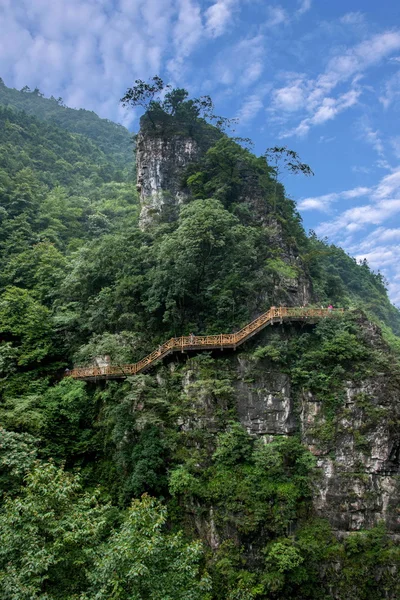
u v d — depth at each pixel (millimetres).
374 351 37469
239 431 34000
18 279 56156
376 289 106438
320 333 38188
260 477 32531
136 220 73125
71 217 81812
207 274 44906
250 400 35875
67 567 19531
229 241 43875
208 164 61312
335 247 104625
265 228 53469
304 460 33562
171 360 38875
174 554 20625
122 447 35156
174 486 31781
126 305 45125
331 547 31188
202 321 43031
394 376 36031
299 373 36688
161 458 33219
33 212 76125
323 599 29828
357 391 35625
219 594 28859
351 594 30047
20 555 18719
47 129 137500
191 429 34531
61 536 19422
